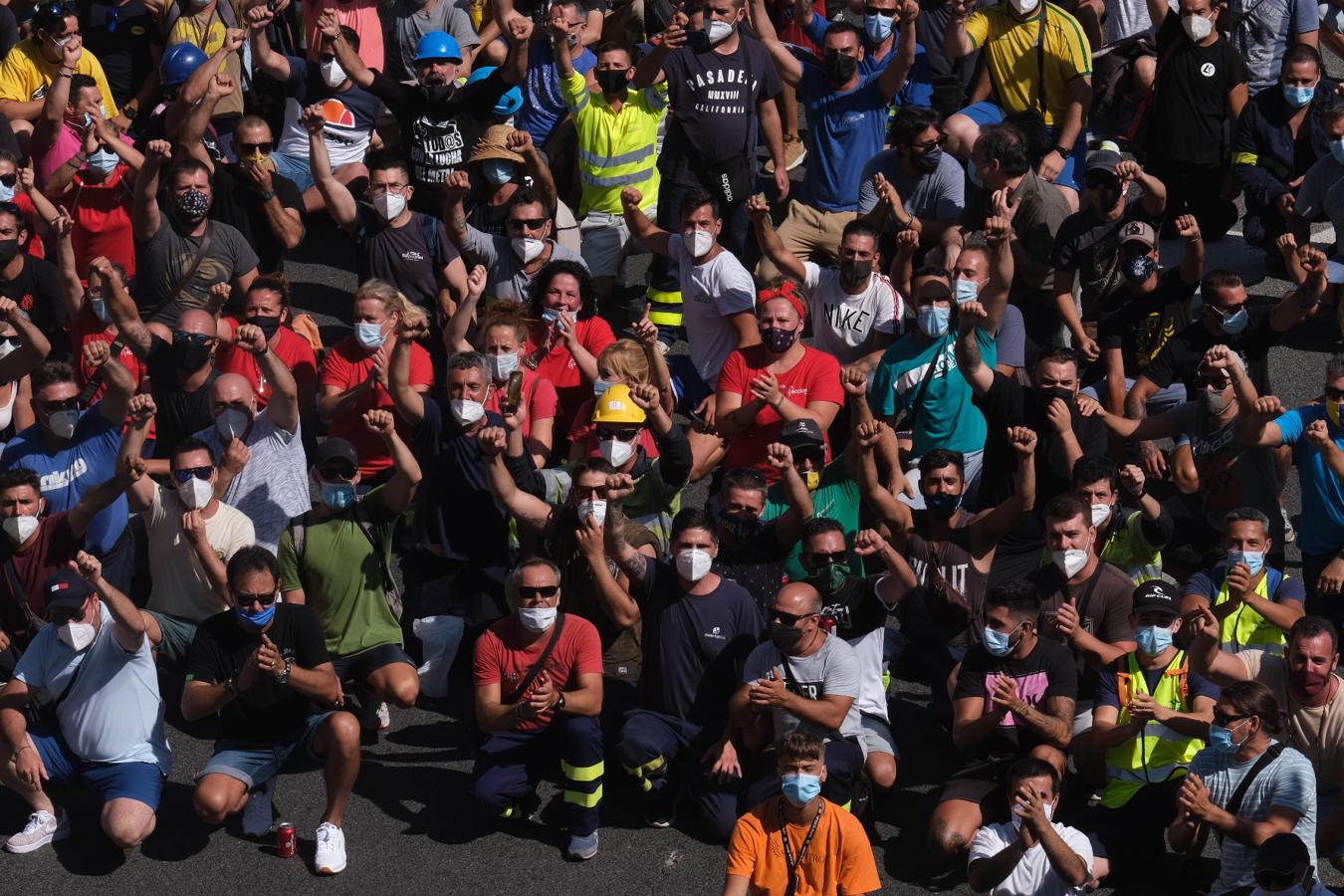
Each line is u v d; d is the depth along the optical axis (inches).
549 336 1644.9
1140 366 1683.1
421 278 1754.4
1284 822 1215.6
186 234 1749.5
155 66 2176.4
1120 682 1326.3
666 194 1883.6
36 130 1931.6
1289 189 1909.4
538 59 2028.8
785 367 1619.1
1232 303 1628.9
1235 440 1531.7
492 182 1836.9
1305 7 2033.7
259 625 1327.5
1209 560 1515.7
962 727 1321.4
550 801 1416.1
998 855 1242.6
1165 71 1945.1
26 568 1467.8
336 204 1770.4
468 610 1510.8
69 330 1750.7
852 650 1352.1
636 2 2121.1
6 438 1724.9
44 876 1338.6
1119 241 1684.3
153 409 1432.1
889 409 1604.3
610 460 1475.1
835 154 1909.4
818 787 1177.4
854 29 1891.0
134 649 1357.0
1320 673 1268.5
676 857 1344.7
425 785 1425.9
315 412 1733.5
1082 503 1362.0
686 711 1373.0
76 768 1368.1
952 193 1807.3
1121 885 1299.2
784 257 1724.9
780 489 1568.7
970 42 1957.4
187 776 1440.7
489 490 1491.1
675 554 1369.3
